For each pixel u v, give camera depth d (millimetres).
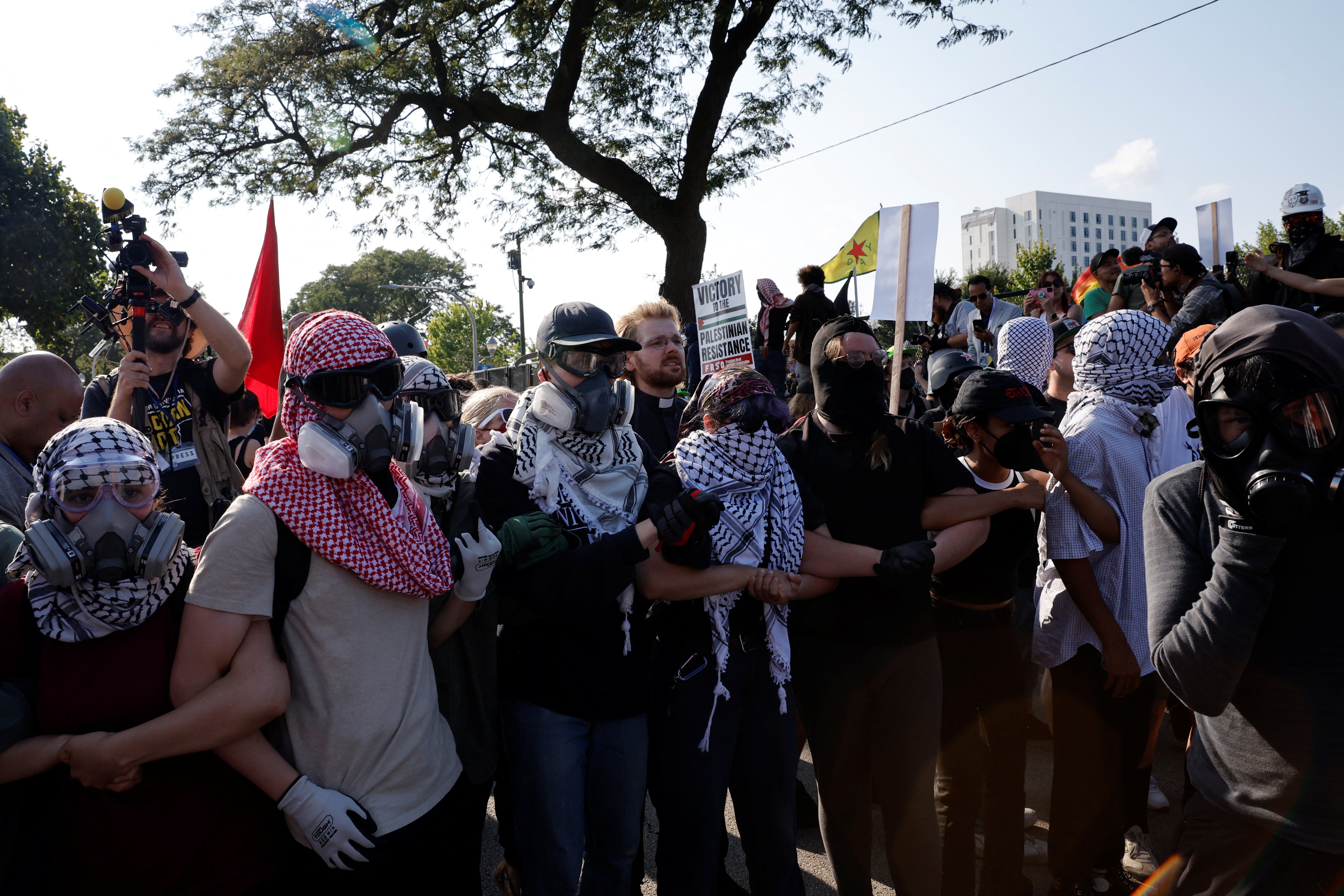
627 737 2383
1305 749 1629
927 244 4207
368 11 15906
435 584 2012
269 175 16312
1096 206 168000
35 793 1903
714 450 2465
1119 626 2578
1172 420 3355
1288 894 1692
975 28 14297
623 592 2334
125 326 3033
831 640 2557
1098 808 2684
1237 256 5945
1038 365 4258
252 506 1859
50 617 1801
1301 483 1493
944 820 2711
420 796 1996
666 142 16594
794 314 5441
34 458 2711
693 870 2447
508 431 2504
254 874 1920
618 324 3436
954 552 2510
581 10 15023
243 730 1793
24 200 29531
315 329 1938
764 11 14688
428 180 17281
